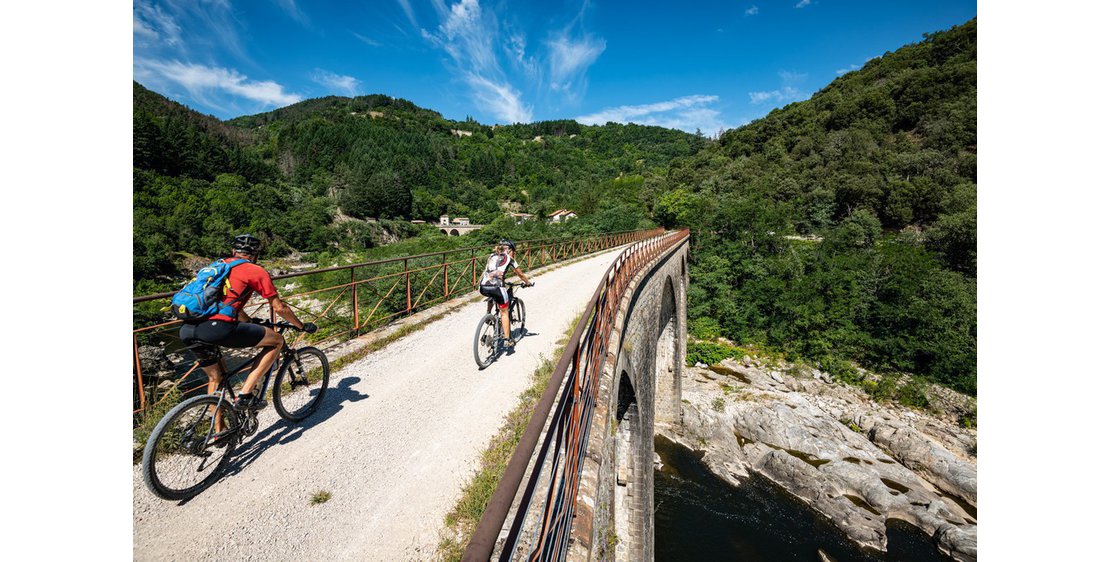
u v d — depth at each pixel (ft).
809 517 53.62
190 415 10.41
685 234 106.73
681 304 87.04
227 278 10.89
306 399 15.34
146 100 437.17
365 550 9.26
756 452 65.77
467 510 10.50
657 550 49.34
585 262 65.98
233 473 11.42
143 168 251.60
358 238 304.50
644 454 36.47
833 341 91.97
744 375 88.53
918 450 61.87
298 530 9.62
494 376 18.88
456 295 38.68
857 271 99.76
